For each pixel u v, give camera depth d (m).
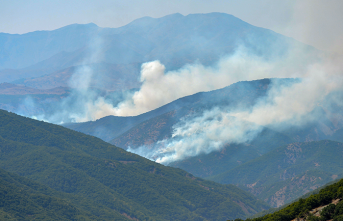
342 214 178.00
